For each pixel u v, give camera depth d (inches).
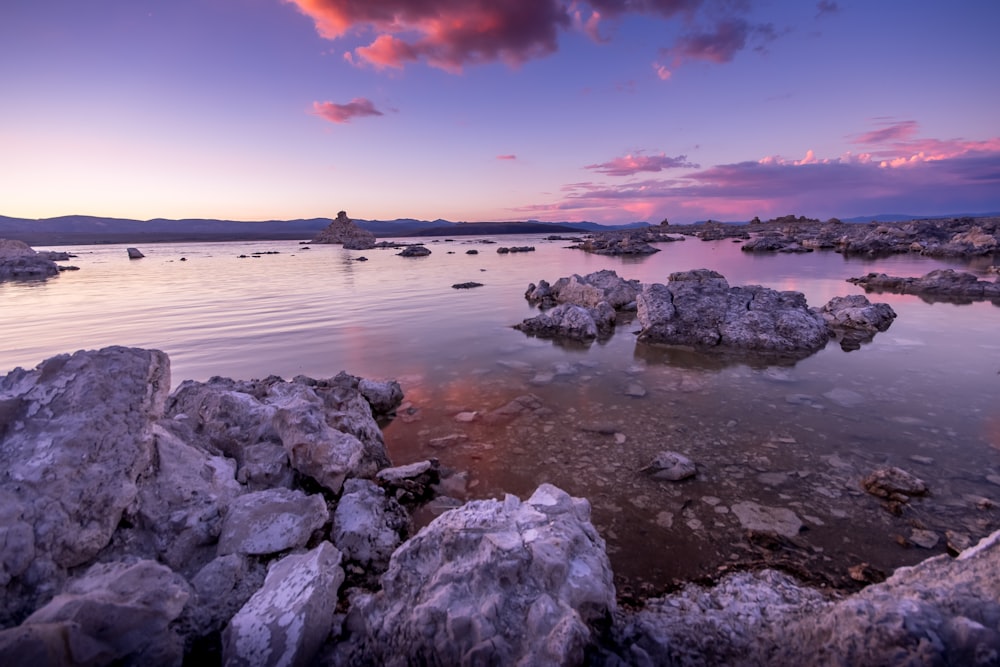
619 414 304.8
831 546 174.2
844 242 1694.1
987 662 83.3
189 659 126.9
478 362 430.0
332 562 147.9
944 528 181.8
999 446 246.7
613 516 196.2
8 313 682.8
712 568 164.7
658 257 1579.7
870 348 443.5
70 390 171.6
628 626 131.4
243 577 152.7
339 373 374.3
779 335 466.6
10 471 145.6
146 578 129.0
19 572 128.3
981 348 431.8
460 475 234.5
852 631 97.6
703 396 334.0
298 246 3085.6
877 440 257.8
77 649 95.7
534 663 101.0
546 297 761.0
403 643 114.7
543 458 249.1
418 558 139.8
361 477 227.0
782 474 225.9
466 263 1530.5
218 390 272.2
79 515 148.0
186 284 1045.8
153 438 187.8
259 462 219.0
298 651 114.6
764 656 116.3
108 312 684.1
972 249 1315.2
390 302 765.3
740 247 1967.3
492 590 119.3
